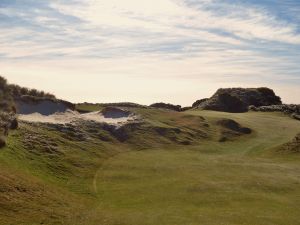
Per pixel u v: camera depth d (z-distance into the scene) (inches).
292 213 1168.2
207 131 2578.7
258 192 1374.3
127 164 1717.5
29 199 1057.5
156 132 2354.8
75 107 2637.8
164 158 1889.8
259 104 4466.0
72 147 1787.6
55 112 2297.0
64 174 1453.0
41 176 1328.7
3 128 1621.6
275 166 1802.4
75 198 1210.6
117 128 2242.9
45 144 1675.7
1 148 1409.9
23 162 1389.0
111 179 1491.1
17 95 2289.6
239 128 2709.2
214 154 2102.6
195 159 1907.0
